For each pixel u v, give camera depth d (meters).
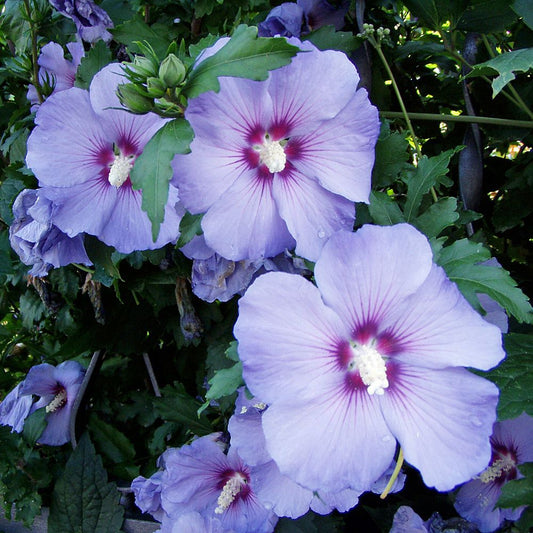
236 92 0.27
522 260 0.49
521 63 0.31
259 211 0.29
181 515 0.38
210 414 0.46
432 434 0.25
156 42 0.40
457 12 0.39
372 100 0.44
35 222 0.35
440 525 0.37
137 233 0.32
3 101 0.54
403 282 0.25
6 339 0.58
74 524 0.45
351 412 0.25
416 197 0.31
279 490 0.32
